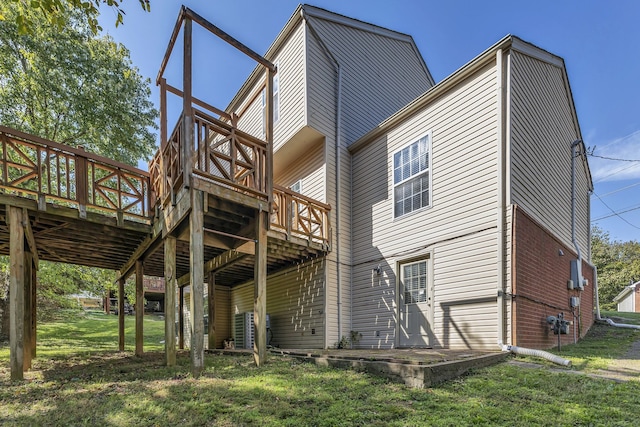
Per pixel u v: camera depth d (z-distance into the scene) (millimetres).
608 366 4332
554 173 7914
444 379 3562
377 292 7594
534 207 6480
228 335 11766
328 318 7566
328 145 8172
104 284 11898
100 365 5336
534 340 5715
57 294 14195
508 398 3025
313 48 8133
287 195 7035
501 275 5445
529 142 6504
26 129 10398
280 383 3520
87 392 3379
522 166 6105
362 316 7832
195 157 4480
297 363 4684
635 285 22375
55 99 10297
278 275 9328
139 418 2598
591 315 10312
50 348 8508
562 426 2410
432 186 6816
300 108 7926
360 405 2865
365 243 8094
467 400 2984
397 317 7094
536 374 3801
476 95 6254
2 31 9047
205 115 4500
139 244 6680
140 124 12414
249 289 10977
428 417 2598
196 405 2854
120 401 3010
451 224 6375
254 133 10055
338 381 3605
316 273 7961
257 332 4613
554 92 8062
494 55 6031
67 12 9773
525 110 6434
